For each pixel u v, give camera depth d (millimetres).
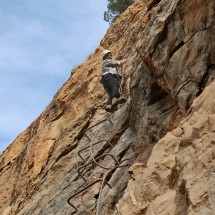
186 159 4723
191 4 6551
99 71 13727
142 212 4996
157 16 7492
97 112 11672
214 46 5969
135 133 8391
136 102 8359
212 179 4137
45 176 11664
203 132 4785
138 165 6504
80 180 9148
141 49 7582
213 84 5383
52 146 12586
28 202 11398
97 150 9438
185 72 6504
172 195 4730
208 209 3930
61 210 8547
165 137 5555
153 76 7578
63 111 14422
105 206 6730
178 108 6883
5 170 16703
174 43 6836
